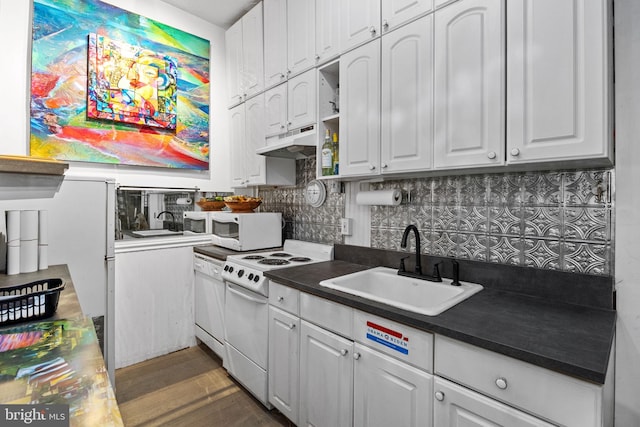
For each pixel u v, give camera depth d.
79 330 0.84
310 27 2.00
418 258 1.66
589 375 0.75
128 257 2.38
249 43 2.61
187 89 2.76
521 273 1.38
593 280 1.21
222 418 1.81
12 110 2.00
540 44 1.07
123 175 2.47
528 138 1.10
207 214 2.80
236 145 2.84
